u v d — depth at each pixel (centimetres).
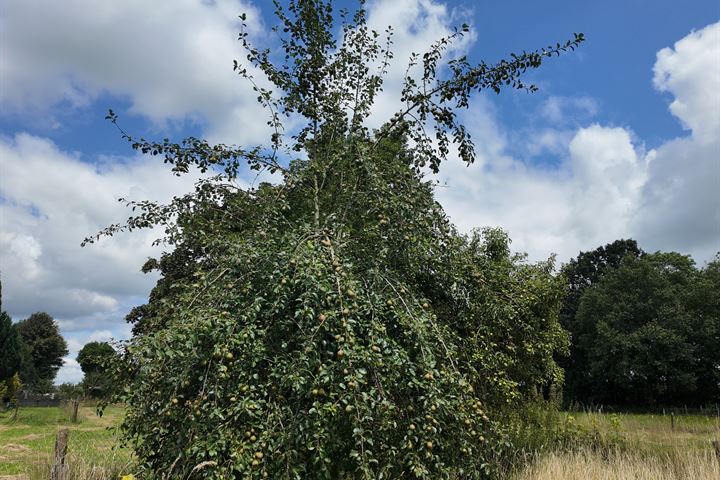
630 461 625
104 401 378
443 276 455
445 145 517
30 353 4856
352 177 470
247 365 347
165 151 489
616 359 3456
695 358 3247
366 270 413
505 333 608
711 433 932
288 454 314
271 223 454
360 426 309
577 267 4731
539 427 734
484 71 494
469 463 359
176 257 511
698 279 3509
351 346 333
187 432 327
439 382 345
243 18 527
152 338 333
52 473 565
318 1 537
